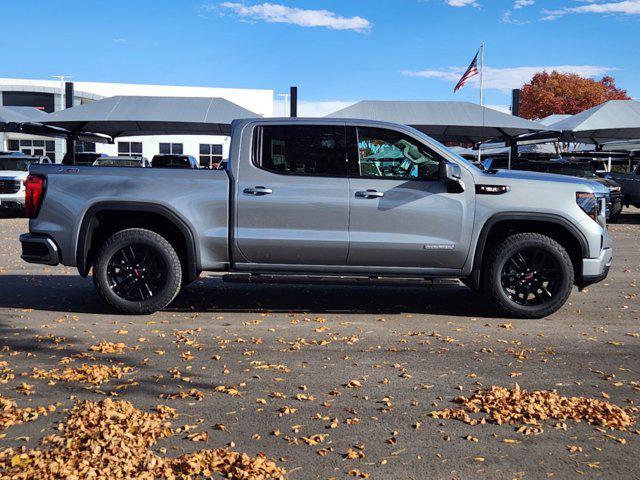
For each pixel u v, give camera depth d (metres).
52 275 9.15
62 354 5.25
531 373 4.91
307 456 3.46
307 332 6.05
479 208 6.51
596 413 4.01
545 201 6.51
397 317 6.72
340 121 6.58
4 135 42.25
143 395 4.33
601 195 6.83
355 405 4.20
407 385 4.60
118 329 6.07
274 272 6.65
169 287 6.57
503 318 6.75
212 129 20.94
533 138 23.50
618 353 5.49
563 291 6.59
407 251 6.52
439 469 3.33
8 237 14.40
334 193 6.47
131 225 6.79
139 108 19.64
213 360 5.13
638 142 31.91
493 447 3.59
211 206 6.52
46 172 6.65
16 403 4.11
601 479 3.25
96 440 3.47
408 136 6.55
